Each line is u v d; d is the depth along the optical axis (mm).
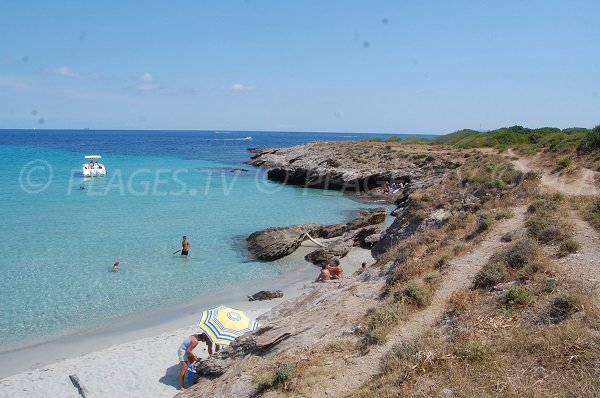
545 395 7348
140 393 14133
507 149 54188
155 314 20500
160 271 26438
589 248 13484
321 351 11922
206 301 22172
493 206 22062
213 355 14367
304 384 10281
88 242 32125
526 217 18578
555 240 14844
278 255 29656
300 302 17844
